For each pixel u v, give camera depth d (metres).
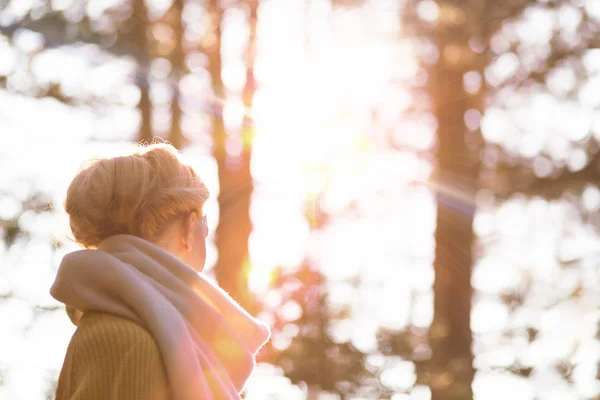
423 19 6.74
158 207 1.75
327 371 6.52
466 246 6.86
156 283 1.67
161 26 7.32
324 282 7.02
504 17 6.75
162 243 1.77
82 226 1.76
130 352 1.54
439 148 6.93
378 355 6.62
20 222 7.18
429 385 6.45
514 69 7.06
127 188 1.74
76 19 7.36
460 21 6.49
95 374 1.54
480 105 6.98
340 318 6.71
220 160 7.11
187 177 1.81
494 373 6.99
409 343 6.62
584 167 6.99
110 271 1.64
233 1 7.35
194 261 1.83
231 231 6.98
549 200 6.99
